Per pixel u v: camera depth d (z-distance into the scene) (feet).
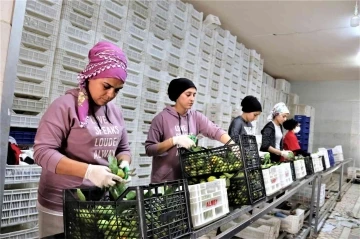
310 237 10.98
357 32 15.48
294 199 13.01
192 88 6.19
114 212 2.81
